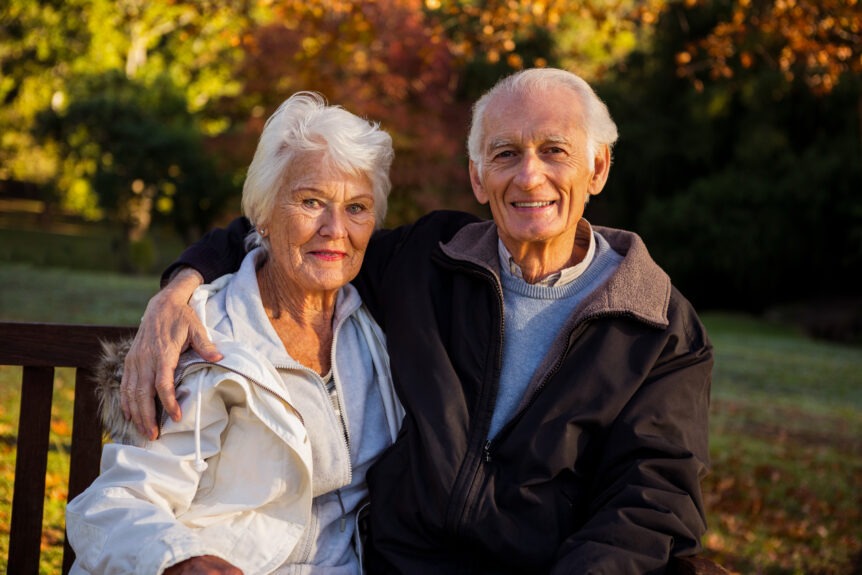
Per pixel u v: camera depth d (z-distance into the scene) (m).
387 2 12.50
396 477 2.23
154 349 2.10
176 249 27.44
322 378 2.30
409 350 2.30
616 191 23.59
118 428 2.10
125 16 9.11
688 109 22.02
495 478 2.18
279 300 2.35
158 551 1.86
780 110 21.52
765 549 5.15
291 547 2.16
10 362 2.29
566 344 2.23
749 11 6.17
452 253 2.41
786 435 8.70
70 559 2.35
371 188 2.34
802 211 21.95
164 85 25.02
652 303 2.26
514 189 2.31
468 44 5.77
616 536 1.98
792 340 19.06
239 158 17.50
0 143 28.22
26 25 25.52
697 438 2.17
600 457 2.21
